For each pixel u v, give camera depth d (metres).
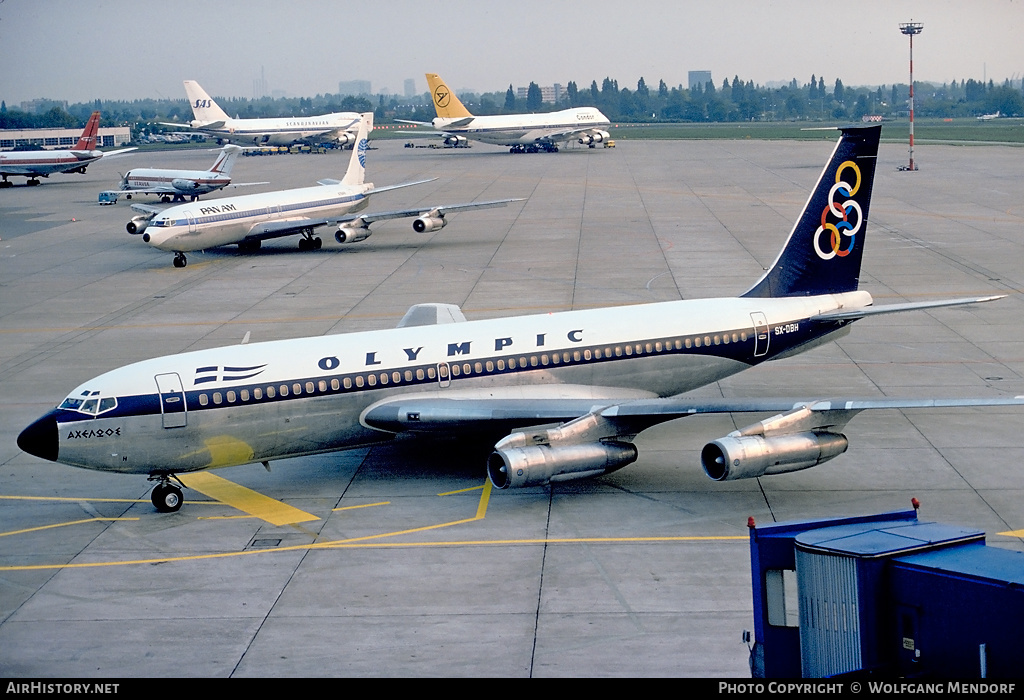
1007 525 30.83
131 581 28.69
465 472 37.53
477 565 29.19
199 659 23.95
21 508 34.78
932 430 40.44
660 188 134.12
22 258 90.81
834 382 46.88
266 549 30.78
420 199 126.25
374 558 29.89
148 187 139.75
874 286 67.75
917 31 144.12
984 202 110.44
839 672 18.56
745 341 40.78
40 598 27.69
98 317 65.25
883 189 125.06
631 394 39.53
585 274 74.75
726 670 22.81
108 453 32.78
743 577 27.88
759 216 104.56
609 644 24.27
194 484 36.84
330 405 35.22
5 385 50.00
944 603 17.34
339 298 68.62
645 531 31.38
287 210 89.06
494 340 37.72
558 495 34.78
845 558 18.23
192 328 61.12
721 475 31.78
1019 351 51.22
